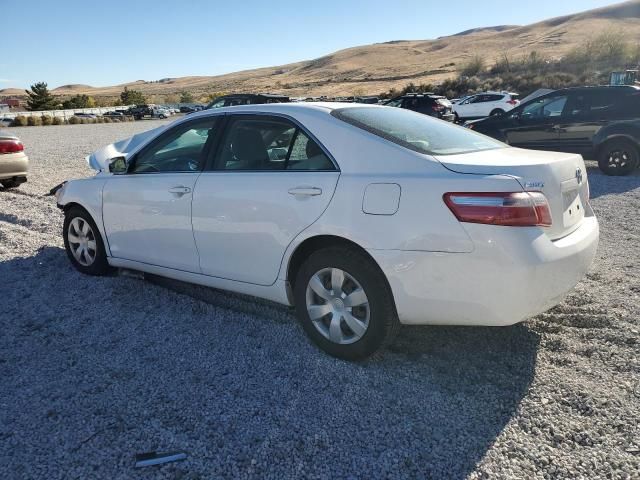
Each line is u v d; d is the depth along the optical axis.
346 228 3.29
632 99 10.68
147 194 4.39
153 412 3.03
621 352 3.53
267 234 3.66
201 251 4.11
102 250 5.02
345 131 3.48
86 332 4.02
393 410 3.02
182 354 3.68
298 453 2.69
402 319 3.27
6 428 2.90
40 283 5.04
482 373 3.38
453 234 2.99
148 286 4.92
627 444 2.69
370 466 2.59
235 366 3.51
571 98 11.42
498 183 2.95
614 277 4.88
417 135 3.63
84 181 5.04
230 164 3.97
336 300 3.47
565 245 3.14
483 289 2.98
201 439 2.80
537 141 11.83
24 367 3.53
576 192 3.47
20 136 28.28
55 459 2.66
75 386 3.30
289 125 3.72
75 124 46.28
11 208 8.27
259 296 3.93
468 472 2.54
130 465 2.62
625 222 6.91
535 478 2.50
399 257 3.13
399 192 3.14
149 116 56.47
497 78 56.03
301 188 3.48
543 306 3.10
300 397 3.15
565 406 3.02
